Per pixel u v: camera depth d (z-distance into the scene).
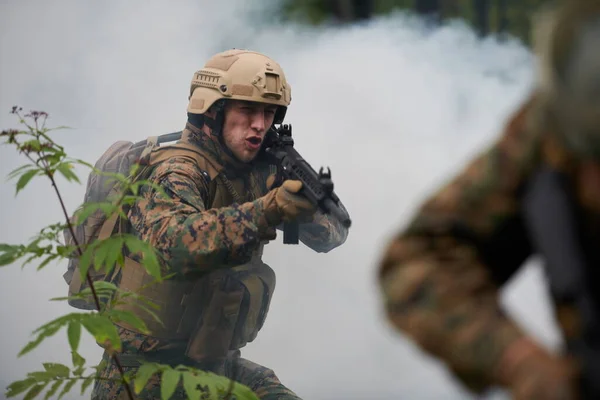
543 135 2.16
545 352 2.01
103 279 7.48
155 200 7.34
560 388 1.94
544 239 2.12
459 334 2.06
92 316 4.39
